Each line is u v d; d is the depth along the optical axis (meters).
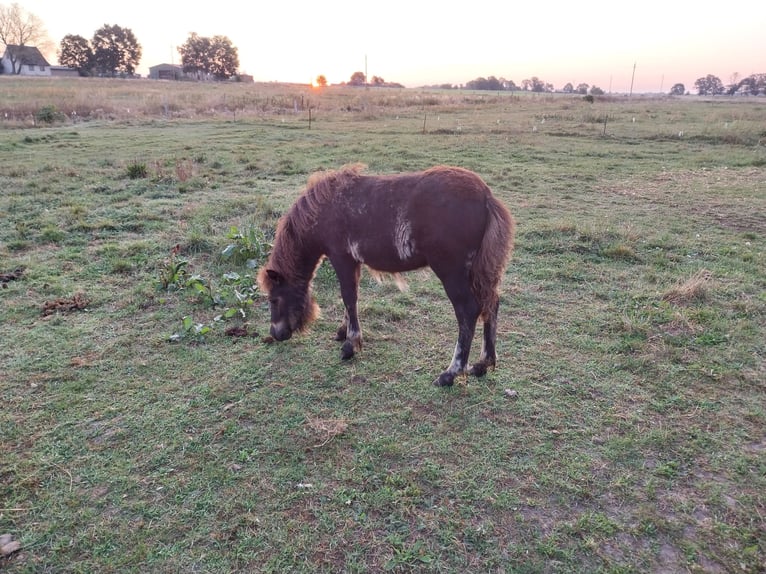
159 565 2.42
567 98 37.62
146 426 3.40
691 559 2.42
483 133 17.06
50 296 5.31
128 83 55.09
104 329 4.70
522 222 7.70
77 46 79.81
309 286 4.54
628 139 15.63
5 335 4.54
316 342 4.59
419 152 13.15
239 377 4.00
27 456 3.11
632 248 6.53
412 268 3.89
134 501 2.79
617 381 3.85
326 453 3.16
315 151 13.50
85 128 18.52
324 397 3.75
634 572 2.36
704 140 15.18
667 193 9.37
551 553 2.46
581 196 9.23
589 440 3.24
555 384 3.85
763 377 3.82
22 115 20.56
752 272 5.74
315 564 2.42
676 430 3.30
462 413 3.54
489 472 2.99
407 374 4.04
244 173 11.11
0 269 5.89
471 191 3.50
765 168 11.27
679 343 4.31
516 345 4.42
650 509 2.71
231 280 5.60
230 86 59.91
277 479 2.95
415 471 3.00
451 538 2.55
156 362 4.19
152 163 11.77
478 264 3.60
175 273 5.52
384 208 3.66
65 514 2.70
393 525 2.63
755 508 2.69
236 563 2.42
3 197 8.80
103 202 8.75
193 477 2.96
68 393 3.75
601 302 5.17
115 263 5.97
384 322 4.91
